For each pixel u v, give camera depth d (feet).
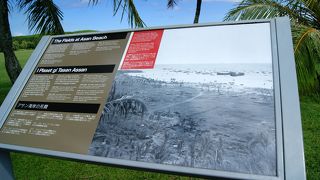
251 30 5.60
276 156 4.31
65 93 6.29
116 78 6.07
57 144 5.62
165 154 4.83
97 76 6.27
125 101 5.67
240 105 4.94
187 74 5.57
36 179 9.86
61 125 5.87
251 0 18.52
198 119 5.01
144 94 5.62
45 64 7.04
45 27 19.22
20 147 5.84
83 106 5.94
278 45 5.24
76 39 7.16
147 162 4.84
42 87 6.63
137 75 5.94
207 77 5.40
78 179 9.80
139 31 6.59
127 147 5.13
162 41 6.20
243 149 4.50
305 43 15.79
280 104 4.72
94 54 6.66
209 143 4.71
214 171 4.42
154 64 5.96
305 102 18.67
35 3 18.56
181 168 4.59
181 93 5.40
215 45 5.69
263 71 5.13
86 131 5.59
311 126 14.34
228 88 5.16
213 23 5.93
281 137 4.43
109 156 5.13
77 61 6.72
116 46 6.57
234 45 5.55
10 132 6.18
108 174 10.05
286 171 4.13
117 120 5.52
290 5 18.61
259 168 4.28
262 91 4.95
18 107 6.53
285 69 4.98
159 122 5.21
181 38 6.07
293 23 17.03
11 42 19.35
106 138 5.37
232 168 4.39
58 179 9.83
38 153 5.63
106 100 5.83
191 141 4.83
